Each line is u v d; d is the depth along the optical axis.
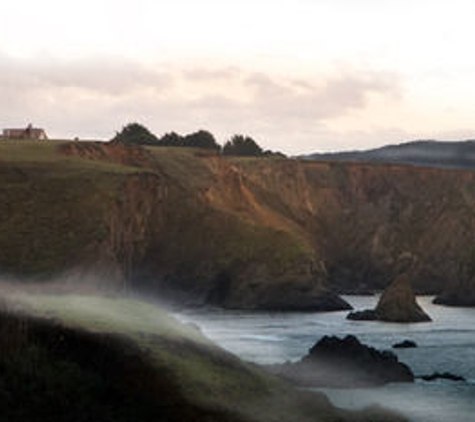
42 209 150.25
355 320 159.62
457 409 65.44
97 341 46.16
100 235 144.50
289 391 50.34
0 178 160.00
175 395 44.16
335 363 76.56
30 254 133.62
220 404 44.78
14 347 44.03
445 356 104.75
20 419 40.09
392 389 73.88
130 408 43.19
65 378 43.34
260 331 131.50
